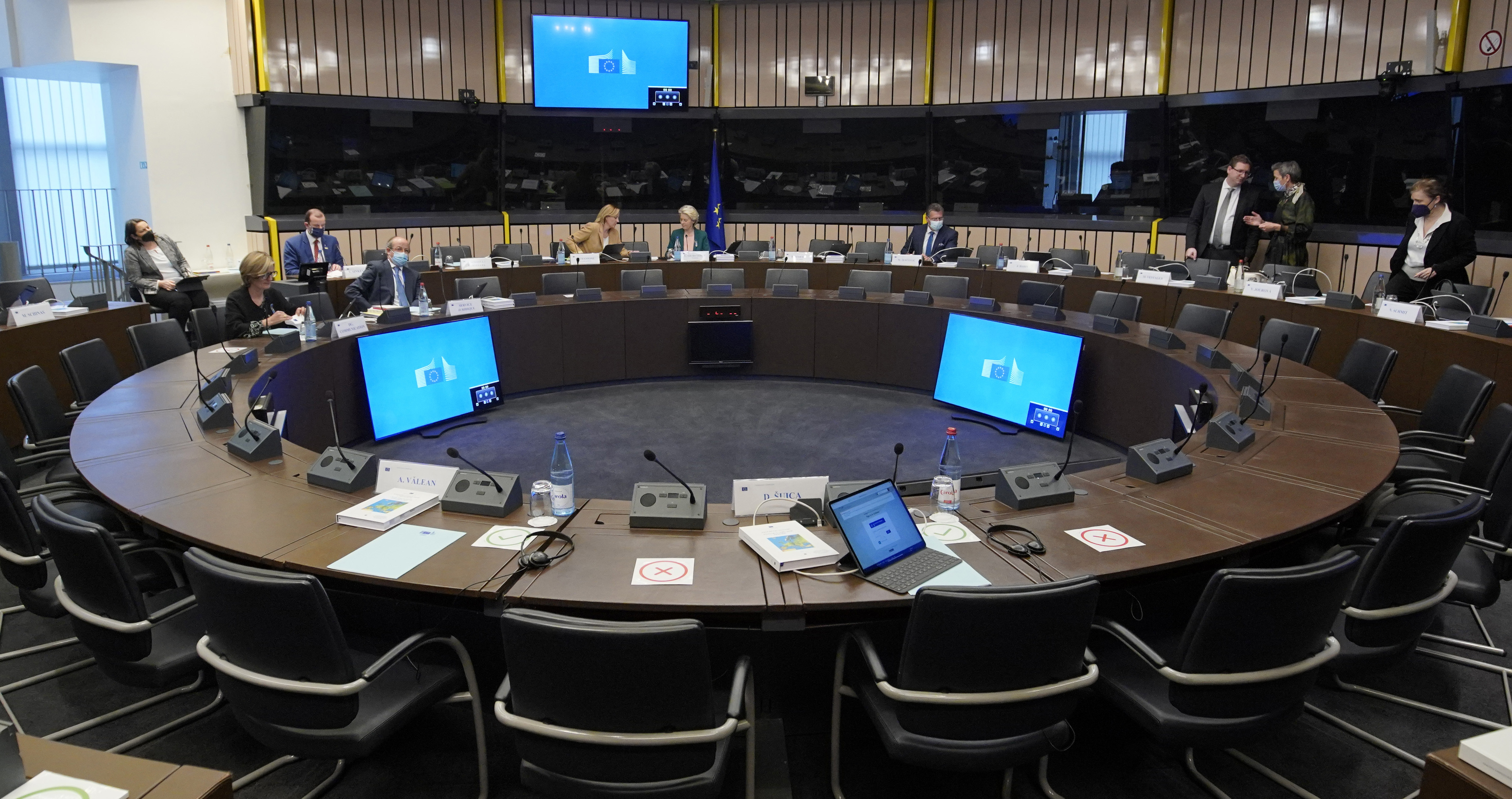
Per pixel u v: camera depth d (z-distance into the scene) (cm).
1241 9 988
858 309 784
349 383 602
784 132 1236
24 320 592
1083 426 645
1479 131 822
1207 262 845
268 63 1019
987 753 240
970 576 266
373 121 1095
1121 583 288
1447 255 681
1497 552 325
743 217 1272
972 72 1169
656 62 1182
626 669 211
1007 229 1191
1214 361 528
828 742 307
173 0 979
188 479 342
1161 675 249
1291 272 778
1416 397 591
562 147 1223
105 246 1188
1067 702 242
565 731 221
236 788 282
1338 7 914
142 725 314
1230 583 226
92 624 262
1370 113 905
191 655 273
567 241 1034
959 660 228
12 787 164
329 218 1083
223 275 1003
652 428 668
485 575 265
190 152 1009
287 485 338
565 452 312
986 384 685
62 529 250
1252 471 356
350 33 1069
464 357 680
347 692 230
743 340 805
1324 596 235
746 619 263
